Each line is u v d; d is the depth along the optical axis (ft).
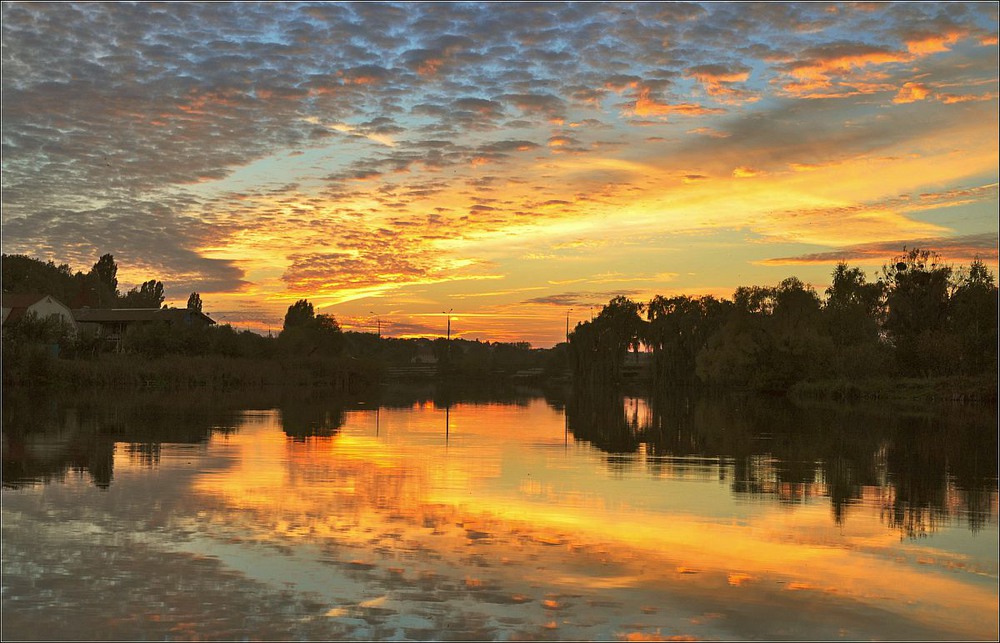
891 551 34.78
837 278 291.38
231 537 35.45
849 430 99.25
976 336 207.41
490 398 203.31
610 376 400.06
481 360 458.09
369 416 117.70
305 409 128.67
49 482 49.11
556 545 35.09
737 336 249.55
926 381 200.75
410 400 179.83
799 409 151.23
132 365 203.10
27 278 393.50
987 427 104.78
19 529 36.35
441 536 36.50
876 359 212.43
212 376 219.61
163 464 57.98
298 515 40.50
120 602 26.40
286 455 64.85
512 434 90.48
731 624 25.29
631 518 41.27
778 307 253.65
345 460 62.59
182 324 265.95
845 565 32.42
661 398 212.43
